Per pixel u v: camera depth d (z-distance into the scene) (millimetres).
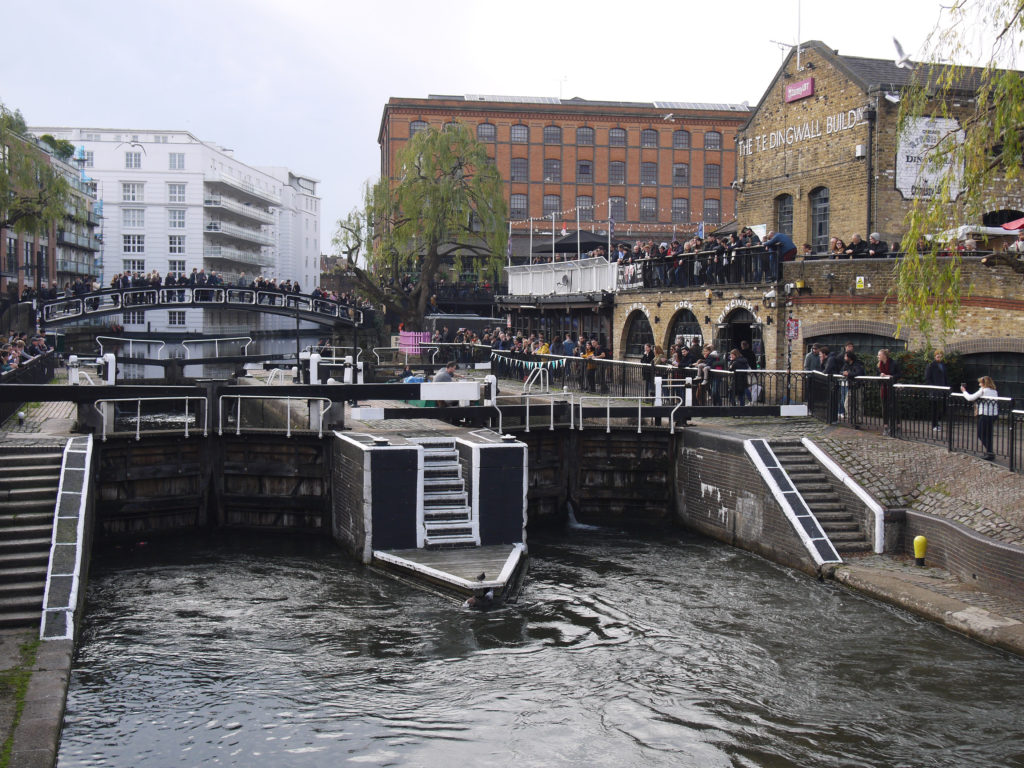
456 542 15898
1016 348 19578
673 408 19172
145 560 16531
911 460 16359
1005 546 12820
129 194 76250
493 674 11500
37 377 24656
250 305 43438
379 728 10125
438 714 10453
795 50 28578
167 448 18031
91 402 17453
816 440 17328
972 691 10664
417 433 18453
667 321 28172
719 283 25734
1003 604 12570
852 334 22469
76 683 11180
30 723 9188
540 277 38062
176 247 76625
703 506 18312
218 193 80562
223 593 14578
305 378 27281
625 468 19719
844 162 26516
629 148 64188
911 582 13648
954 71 12672
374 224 46344
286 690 11062
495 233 45594
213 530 18469
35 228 41062
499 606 13820
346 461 16859
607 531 18828
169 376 33781
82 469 14742
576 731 10023
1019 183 24641
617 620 13250
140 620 13375
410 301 45906
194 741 9805
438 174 49281
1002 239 23125
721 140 65125
